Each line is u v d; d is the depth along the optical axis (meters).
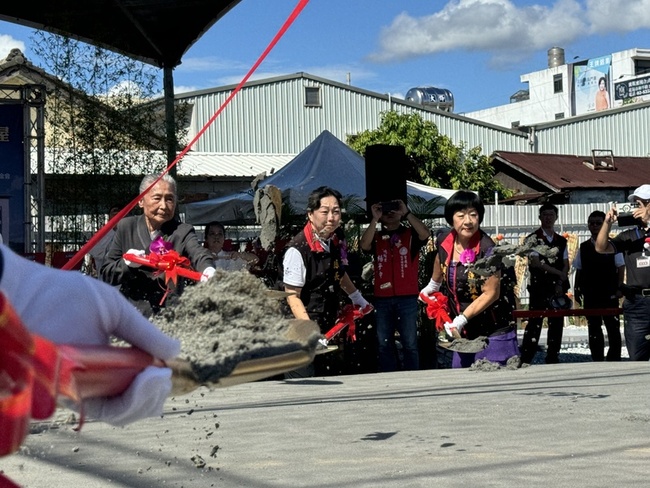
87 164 14.69
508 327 8.49
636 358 10.69
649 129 45.38
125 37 13.78
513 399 6.83
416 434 5.34
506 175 36.34
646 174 36.81
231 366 2.19
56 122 14.98
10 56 18.36
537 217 25.31
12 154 13.71
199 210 15.78
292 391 7.74
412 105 40.03
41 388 1.58
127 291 6.14
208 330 2.41
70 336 2.04
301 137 38.09
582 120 43.84
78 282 2.07
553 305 12.60
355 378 8.97
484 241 7.50
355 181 14.16
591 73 71.44
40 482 4.12
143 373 2.04
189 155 31.05
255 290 2.52
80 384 1.86
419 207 13.10
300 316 7.62
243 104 37.22
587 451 4.75
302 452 4.82
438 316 7.47
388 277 10.48
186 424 5.75
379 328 10.55
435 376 8.65
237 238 16.95
